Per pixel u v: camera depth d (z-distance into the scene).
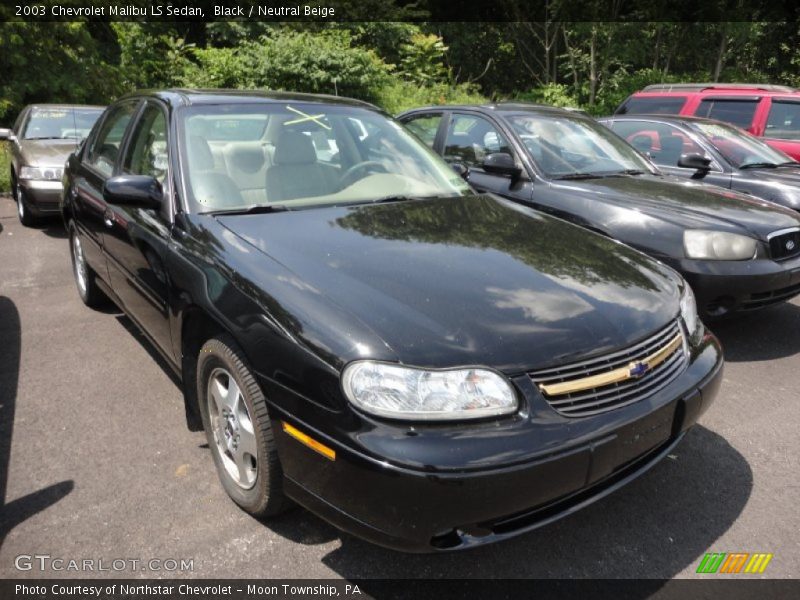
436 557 2.25
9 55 12.64
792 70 21.23
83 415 3.18
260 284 2.22
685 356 2.36
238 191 2.93
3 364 3.75
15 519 2.39
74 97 13.66
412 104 18.52
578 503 2.04
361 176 3.31
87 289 4.58
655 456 2.26
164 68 18.00
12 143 8.23
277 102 3.44
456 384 1.85
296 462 2.03
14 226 7.50
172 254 2.69
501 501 1.82
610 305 2.23
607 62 22.06
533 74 24.70
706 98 8.86
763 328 4.58
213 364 2.43
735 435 3.09
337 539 2.32
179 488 2.60
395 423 1.82
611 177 4.95
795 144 7.95
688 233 3.95
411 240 2.59
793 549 2.29
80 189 4.14
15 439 2.95
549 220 3.11
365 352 1.88
